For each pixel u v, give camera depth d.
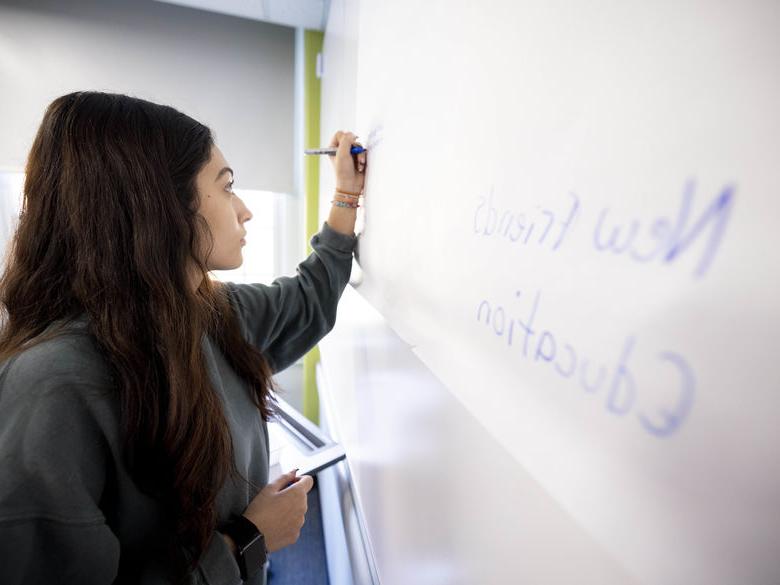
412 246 0.42
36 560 0.31
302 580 1.41
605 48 0.16
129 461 0.37
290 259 2.01
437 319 0.35
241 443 0.51
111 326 0.36
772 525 0.11
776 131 0.11
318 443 1.04
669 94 0.14
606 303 0.16
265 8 1.36
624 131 0.15
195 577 0.40
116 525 0.39
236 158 1.68
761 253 0.11
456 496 0.33
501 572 0.27
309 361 1.91
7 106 1.41
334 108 1.13
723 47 0.12
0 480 0.29
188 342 0.42
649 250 0.14
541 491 0.22
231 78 1.63
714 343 0.12
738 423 0.12
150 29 1.52
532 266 0.21
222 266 0.53
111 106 0.38
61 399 0.31
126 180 0.38
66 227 0.37
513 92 0.23
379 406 0.61
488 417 0.26
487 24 0.26
